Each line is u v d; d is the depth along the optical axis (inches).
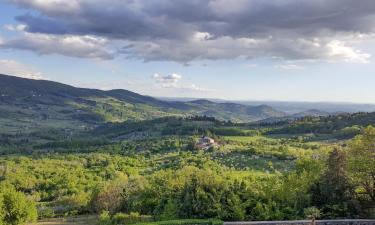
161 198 2881.4
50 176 6943.9
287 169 5383.9
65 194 5526.6
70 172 7170.3
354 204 2474.2
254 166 5910.4
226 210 2559.1
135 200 3169.3
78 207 3875.5
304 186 2598.4
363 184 2522.1
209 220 2459.4
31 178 6476.4
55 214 3754.9
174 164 7140.8
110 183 4207.7
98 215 3447.3
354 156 2514.8
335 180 2514.8
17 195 3403.1
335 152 2578.7
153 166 7691.9
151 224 2433.6
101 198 3491.6
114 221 2842.0
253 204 2588.6
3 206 3277.6
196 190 2662.4
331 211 2459.4
